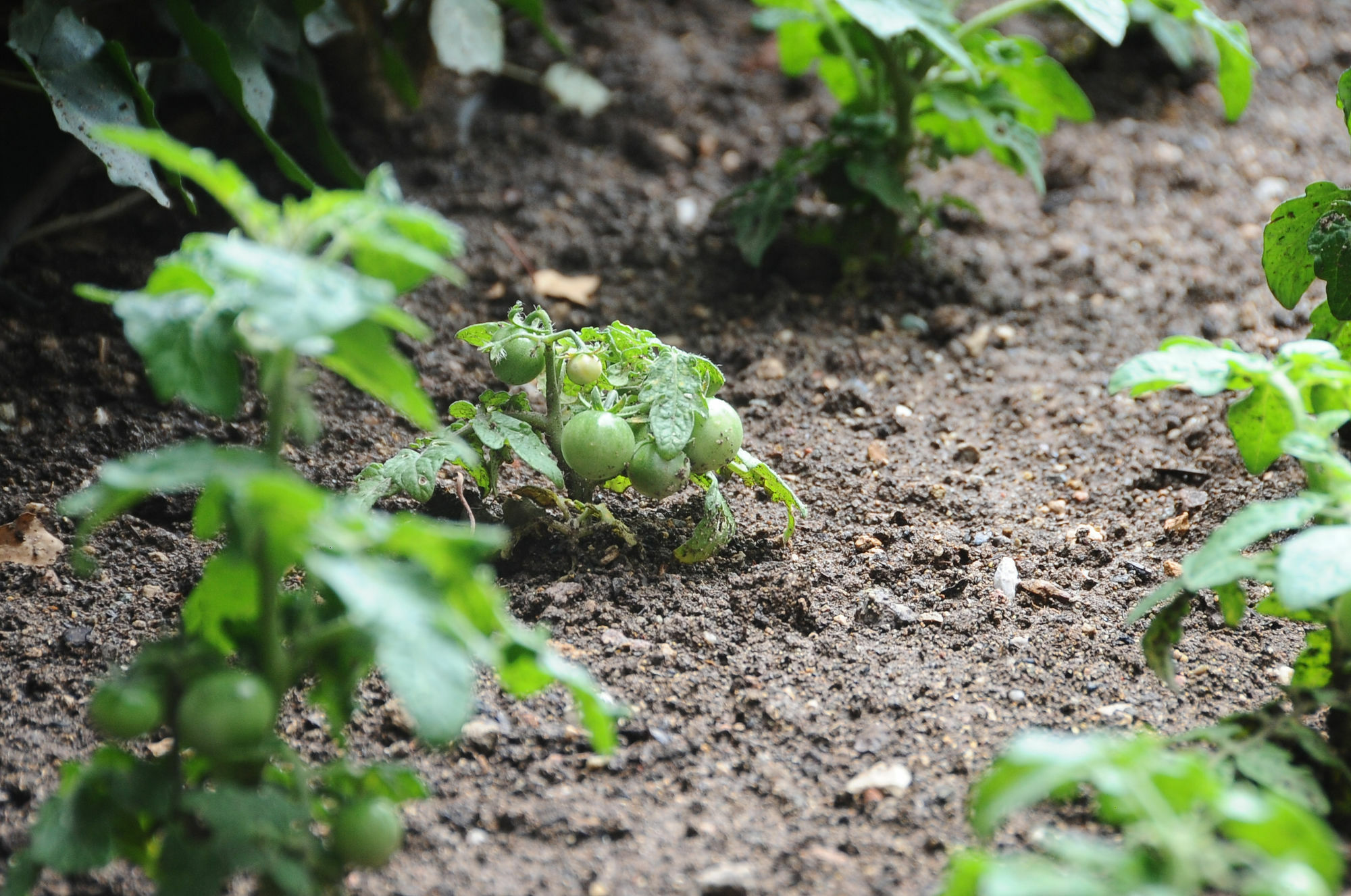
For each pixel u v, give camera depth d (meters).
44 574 2.81
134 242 4.14
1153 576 2.94
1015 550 3.07
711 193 4.89
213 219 4.27
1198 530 3.12
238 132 4.52
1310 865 1.50
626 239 4.55
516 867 2.05
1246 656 2.61
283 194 4.45
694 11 6.16
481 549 1.61
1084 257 4.55
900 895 1.96
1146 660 2.33
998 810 1.50
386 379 1.72
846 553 3.04
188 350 1.74
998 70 4.28
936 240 4.66
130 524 3.03
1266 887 1.46
